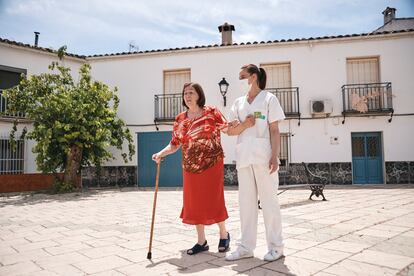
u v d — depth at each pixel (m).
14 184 11.16
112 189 11.87
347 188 10.35
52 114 10.26
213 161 3.01
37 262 2.93
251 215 2.94
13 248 3.46
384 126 11.73
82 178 13.04
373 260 2.73
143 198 8.63
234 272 2.49
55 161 10.64
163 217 5.36
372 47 12.00
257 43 12.34
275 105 2.86
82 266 2.77
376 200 7.02
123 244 3.52
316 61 12.23
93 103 10.66
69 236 4.02
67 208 6.82
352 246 3.20
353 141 12.01
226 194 9.27
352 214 5.18
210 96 12.74
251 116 2.85
